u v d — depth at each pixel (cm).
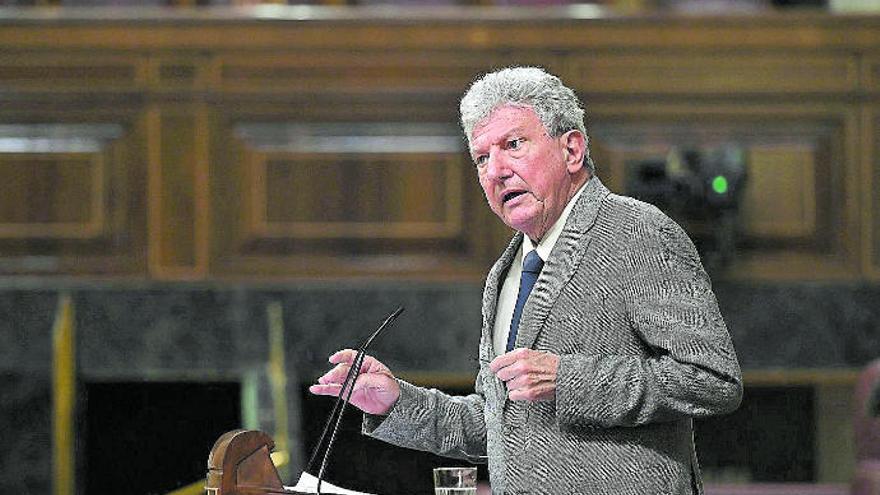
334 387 961
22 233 2323
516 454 925
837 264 2347
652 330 896
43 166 2333
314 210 2341
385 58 2341
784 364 2322
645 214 927
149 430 2323
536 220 940
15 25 2320
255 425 2158
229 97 2339
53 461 2267
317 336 2308
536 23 2336
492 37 2336
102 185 2334
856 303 2327
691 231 2305
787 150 2353
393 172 2342
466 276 2325
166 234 2328
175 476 2319
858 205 2348
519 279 986
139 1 2497
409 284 2314
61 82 2333
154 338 2300
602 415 880
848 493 2050
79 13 2323
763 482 2466
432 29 2334
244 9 2495
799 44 2347
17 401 2286
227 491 832
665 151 2344
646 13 2338
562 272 926
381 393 974
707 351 886
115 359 2297
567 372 883
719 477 2466
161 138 2338
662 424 913
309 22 2333
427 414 991
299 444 2139
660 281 906
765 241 2347
